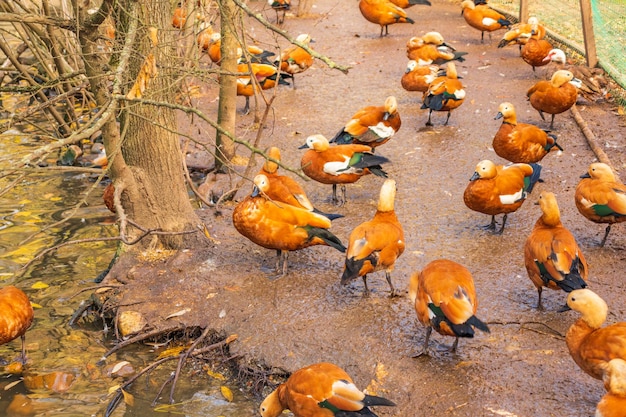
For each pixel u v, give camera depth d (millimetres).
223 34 7555
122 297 6266
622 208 6309
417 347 5703
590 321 5332
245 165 7750
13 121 5844
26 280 6633
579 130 8133
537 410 5281
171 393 5680
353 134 7562
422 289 5523
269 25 5422
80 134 5016
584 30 9078
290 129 8320
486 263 6375
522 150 7297
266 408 5332
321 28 11891
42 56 8484
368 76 9586
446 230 6750
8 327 5738
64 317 6297
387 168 7625
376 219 6062
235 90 7672
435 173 7520
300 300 6109
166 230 6641
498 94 8930
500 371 5520
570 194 7129
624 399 4949
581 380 5441
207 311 6125
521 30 9789
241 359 5816
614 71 8953
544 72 9344
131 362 5926
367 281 6250
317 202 7180
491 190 6520
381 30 11219
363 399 5168
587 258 6379
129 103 5828
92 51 5895
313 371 5246
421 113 8641
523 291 6105
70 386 5777
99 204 7594
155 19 6219
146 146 6539
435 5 13250
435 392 5422
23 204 7574
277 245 6211
